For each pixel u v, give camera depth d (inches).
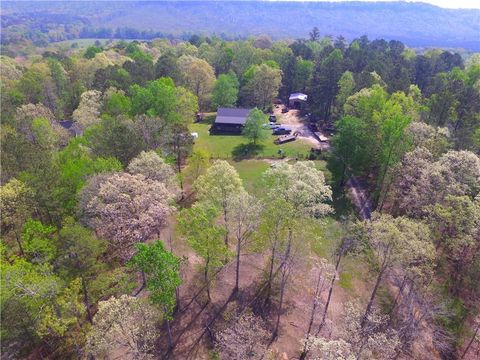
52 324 1133.1
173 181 1850.4
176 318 1444.4
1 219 1534.2
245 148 3184.1
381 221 1327.5
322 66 3976.4
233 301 1537.9
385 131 2149.4
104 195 1470.2
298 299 1569.9
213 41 6899.6
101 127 2167.8
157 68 4065.0
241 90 4443.9
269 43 6894.7
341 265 1697.8
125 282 1421.0
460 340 1371.8
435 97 2736.2
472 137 2444.6
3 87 3501.5
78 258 1203.9
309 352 1311.5
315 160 2920.8
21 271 1170.6
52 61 4178.2
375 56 4190.5
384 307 1515.7
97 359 1232.8
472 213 1401.3
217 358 1295.5
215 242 1417.3
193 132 3531.0
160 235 1828.2
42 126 2444.6
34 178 1622.8
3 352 1127.6
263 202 1553.9
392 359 1253.1
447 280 1515.7
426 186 1705.2
